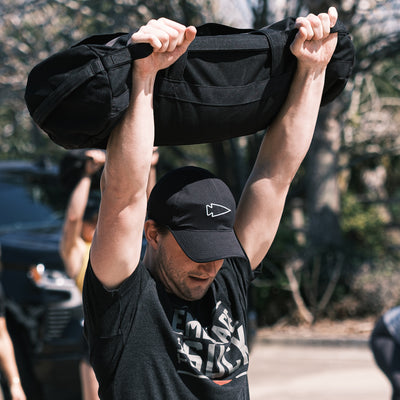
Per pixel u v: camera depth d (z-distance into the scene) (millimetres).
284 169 2295
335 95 2340
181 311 2100
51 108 1751
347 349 8516
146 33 1754
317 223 9914
